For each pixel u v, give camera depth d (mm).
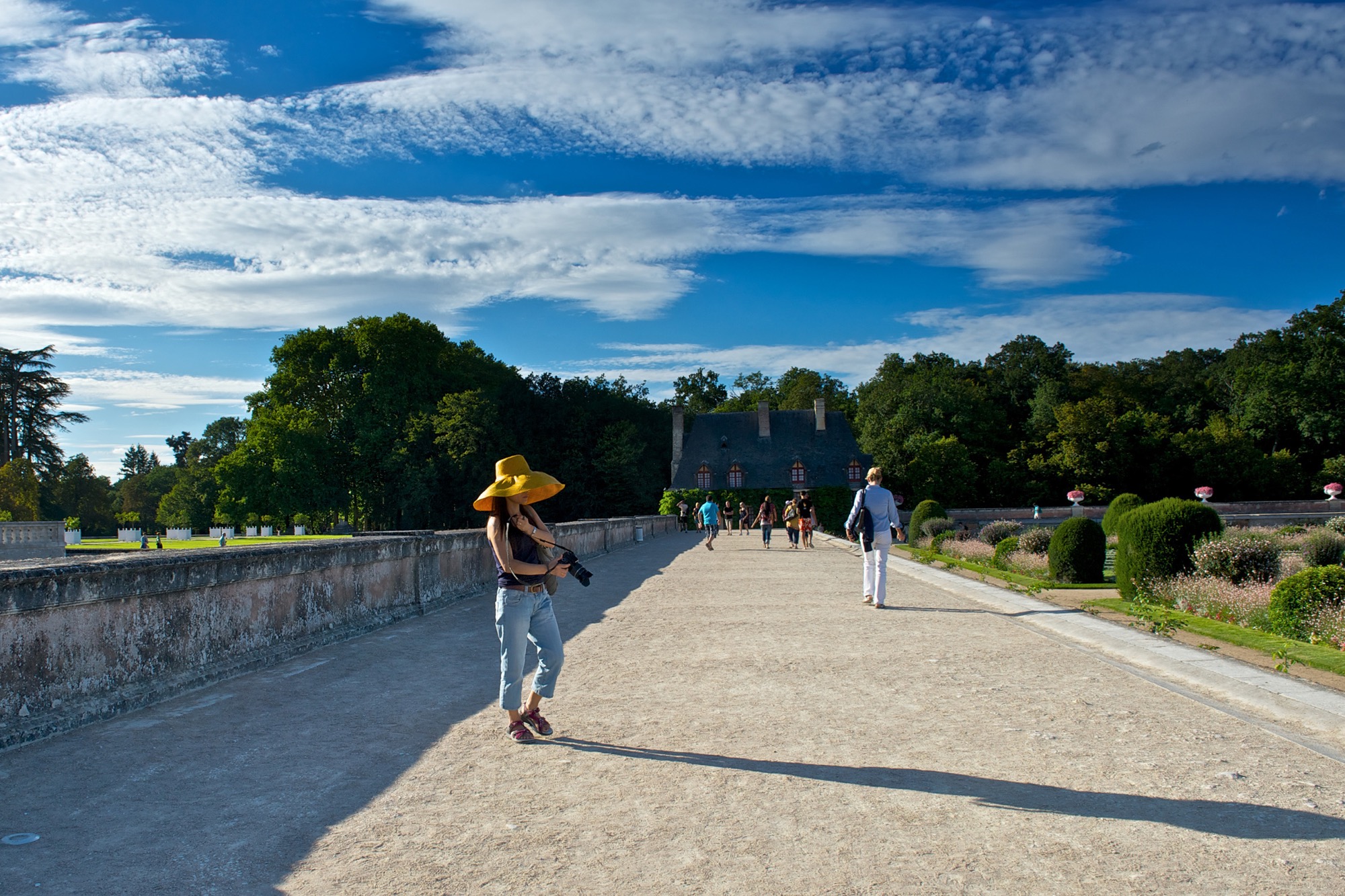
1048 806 4230
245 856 3672
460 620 11188
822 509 68375
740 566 20969
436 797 4418
